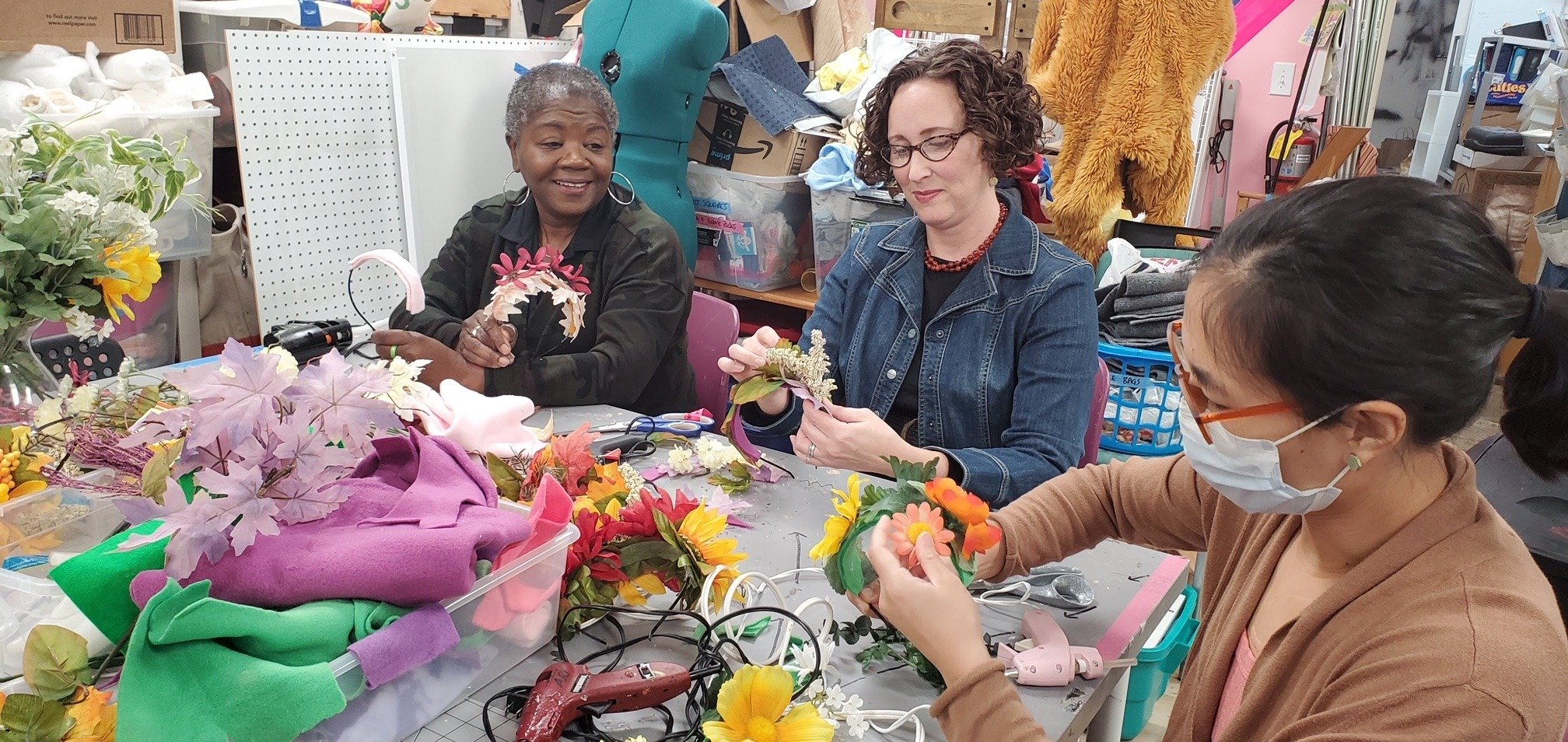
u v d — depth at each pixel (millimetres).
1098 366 1729
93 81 1865
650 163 2568
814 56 3172
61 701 790
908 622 865
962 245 1647
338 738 812
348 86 2211
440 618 852
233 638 781
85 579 795
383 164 2324
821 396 1364
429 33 2551
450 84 2404
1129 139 2721
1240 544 996
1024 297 1589
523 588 945
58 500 994
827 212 2748
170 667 750
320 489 864
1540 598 723
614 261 1940
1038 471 1436
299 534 863
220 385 850
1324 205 714
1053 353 1557
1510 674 672
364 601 846
